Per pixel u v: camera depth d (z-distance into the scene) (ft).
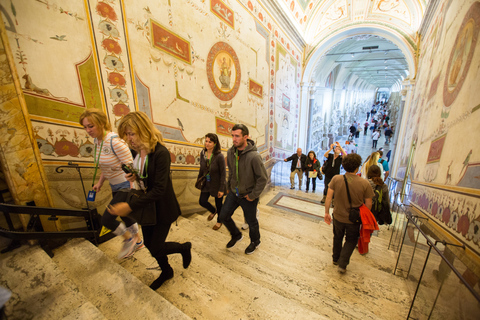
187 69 11.43
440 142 8.39
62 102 6.82
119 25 8.13
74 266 5.80
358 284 7.01
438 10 13.12
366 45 35.68
